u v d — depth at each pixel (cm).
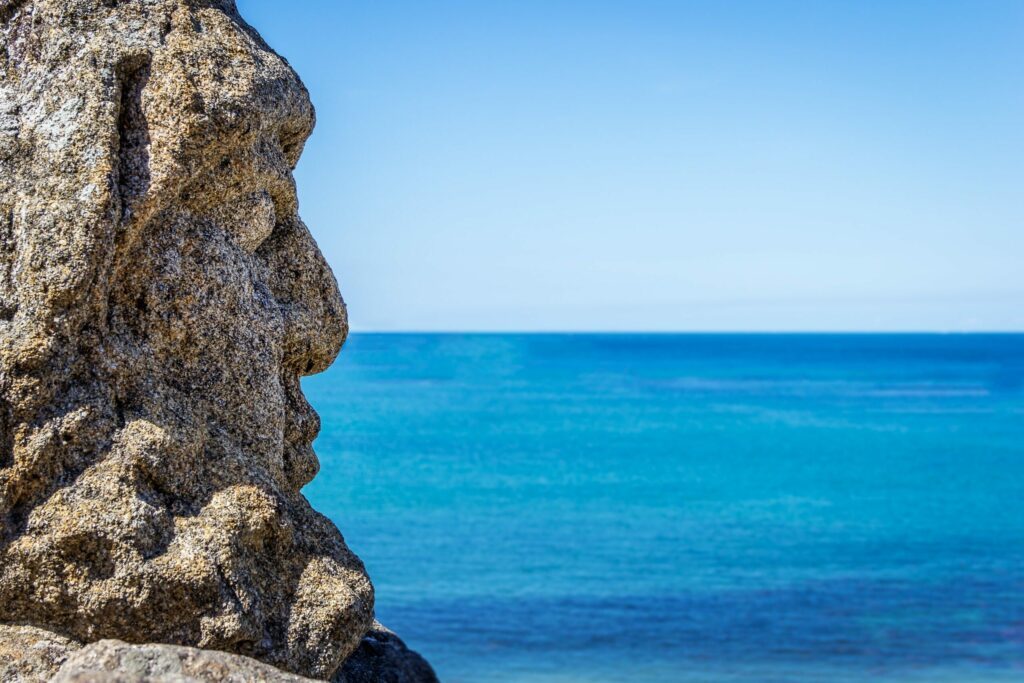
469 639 1909
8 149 545
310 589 543
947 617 2078
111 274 539
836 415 7619
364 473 4303
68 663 448
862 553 2788
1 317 522
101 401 525
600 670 1738
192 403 558
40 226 521
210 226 578
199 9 581
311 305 630
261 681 441
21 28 557
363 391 9756
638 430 6431
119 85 544
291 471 620
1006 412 7900
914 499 3803
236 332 575
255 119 564
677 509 3553
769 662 1781
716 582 2398
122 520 502
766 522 3306
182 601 501
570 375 12950
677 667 1759
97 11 555
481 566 2553
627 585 2358
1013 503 3706
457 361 17125
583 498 3759
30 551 501
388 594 2244
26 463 507
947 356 19788
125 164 546
